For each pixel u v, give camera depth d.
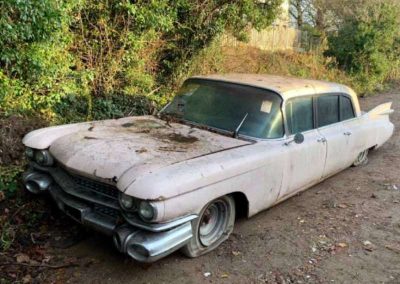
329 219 5.26
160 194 3.36
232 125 4.82
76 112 7.50
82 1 7.30
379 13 18.84
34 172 4.45
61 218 4.59
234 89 5.17
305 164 5.17
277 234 4.76
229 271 3.97
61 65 7.10
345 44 18.72
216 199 4.07
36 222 4.48
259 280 3.87
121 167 3.66
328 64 18.86
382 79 20.05
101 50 8.24
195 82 5.52
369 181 6.75
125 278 3.73
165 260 4.04
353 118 6.64
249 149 4.41
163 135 4.50
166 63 9.96
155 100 9.10
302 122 5.31
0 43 5.94
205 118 5.02
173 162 3.76
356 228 5.05
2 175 5.02
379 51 19.50
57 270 3.78
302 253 4.39
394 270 4.19
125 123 4.93
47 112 6.97
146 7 8.33
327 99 5.92
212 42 10.74
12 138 5.84
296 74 16.14
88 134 4.38
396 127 10.89
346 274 4.06
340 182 6.66
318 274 4.03
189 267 3.97
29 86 6.80
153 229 3.44
